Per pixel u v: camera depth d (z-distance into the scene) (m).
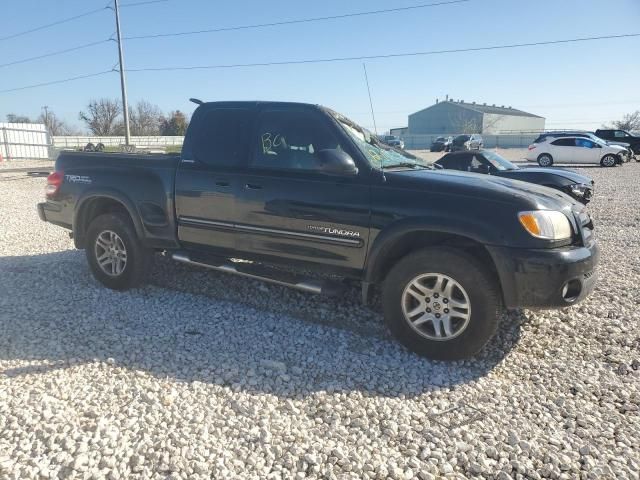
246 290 5.65
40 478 2.65
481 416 3.26
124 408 3.29
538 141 27.12
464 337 3.86
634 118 78.25
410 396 3.51
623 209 11.64
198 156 5.04
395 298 4.07
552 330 4.55
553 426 3.14
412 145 73.06
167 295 5.49
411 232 4.11
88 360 4.00
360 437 3.04
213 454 2.85
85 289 5.70
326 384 3.64
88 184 5.60
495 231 3.71
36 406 3.29
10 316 4.92
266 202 4.56
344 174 4.17
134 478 2.67
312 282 4.52
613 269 6.35
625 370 3.82
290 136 4.64
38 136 41.47
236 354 4.12
